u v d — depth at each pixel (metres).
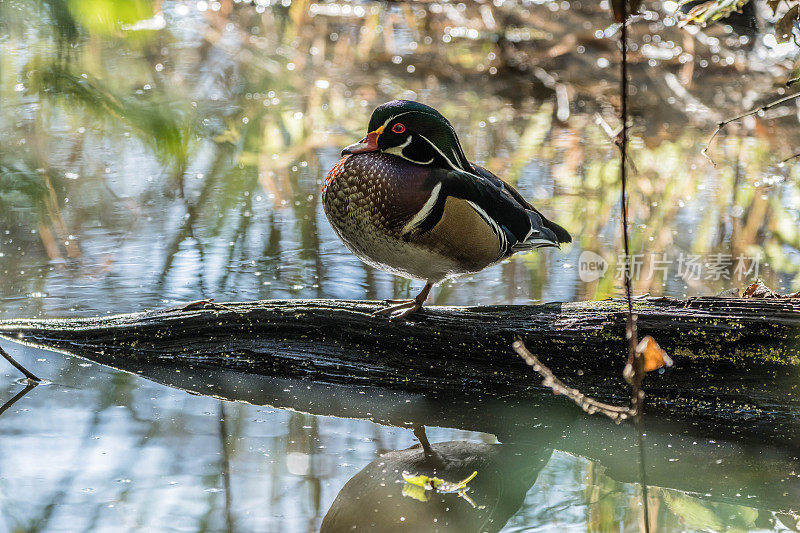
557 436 7.12
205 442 6.68
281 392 7.74
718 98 16.48
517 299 9.70
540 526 5.65
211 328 8.02
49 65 4.88
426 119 7.29
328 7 19.94
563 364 7.52
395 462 6.49
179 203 12.22
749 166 13.82
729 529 5.58
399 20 19.75
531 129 15.48
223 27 18.56
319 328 7.86
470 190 7.30
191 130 5.30
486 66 18.09
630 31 18.64
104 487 5.96
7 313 8.98
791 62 16.69
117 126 5.18
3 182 7.40
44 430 6.76
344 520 5.63
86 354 8.23
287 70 17.20
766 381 7.27
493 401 7.60
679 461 6.66
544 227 8.00
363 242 7.44
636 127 15.52
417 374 7.78
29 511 5.64
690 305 7.43
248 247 11.03
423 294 7.78
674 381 7.41
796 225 11.55
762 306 7.29
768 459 6.70
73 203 11.91
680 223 11.77
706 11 7.10
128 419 7.02
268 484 6.07
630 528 5.60
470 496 6.00
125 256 10.60
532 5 20.09
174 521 5.57
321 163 13.84
